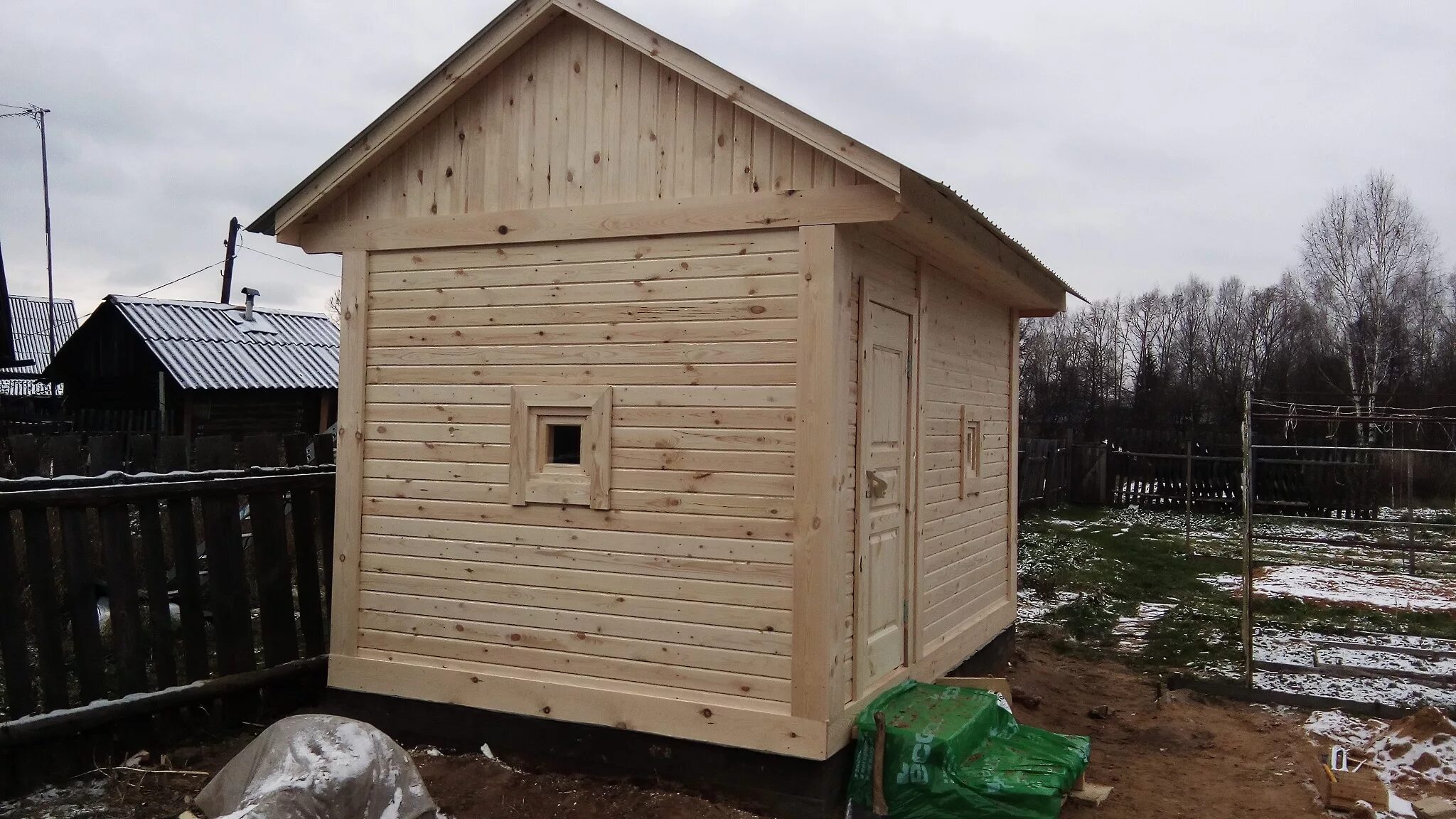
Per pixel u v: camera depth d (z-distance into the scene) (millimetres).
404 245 6289
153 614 6023
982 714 5723
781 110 5223
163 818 5113
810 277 5277
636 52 5738
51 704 5531
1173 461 22281
